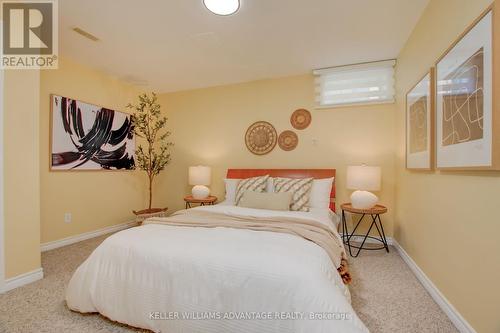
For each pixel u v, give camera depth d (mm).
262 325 1201
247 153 3871
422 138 2088
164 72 3523
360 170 2857
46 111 2863
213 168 4082
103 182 3555
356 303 1801
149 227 1888
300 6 2088
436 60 1845
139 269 1483
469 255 1417
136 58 3080
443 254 1728
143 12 2178
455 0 1594
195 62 3191
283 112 3676
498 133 1124
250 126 3852
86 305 1589
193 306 1323
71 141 3115
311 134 3533
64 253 2779
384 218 3211
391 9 2133
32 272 2113
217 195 4047
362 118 3312
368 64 3168
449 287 1642
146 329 1477
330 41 2668
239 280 1278
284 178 3152
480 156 1259
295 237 1652
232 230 1806
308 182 2971
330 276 1328
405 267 2441
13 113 1987
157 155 4109
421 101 2115
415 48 2371
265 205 2727
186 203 4117
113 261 1568
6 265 1952
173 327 1356
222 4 2039
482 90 1245
